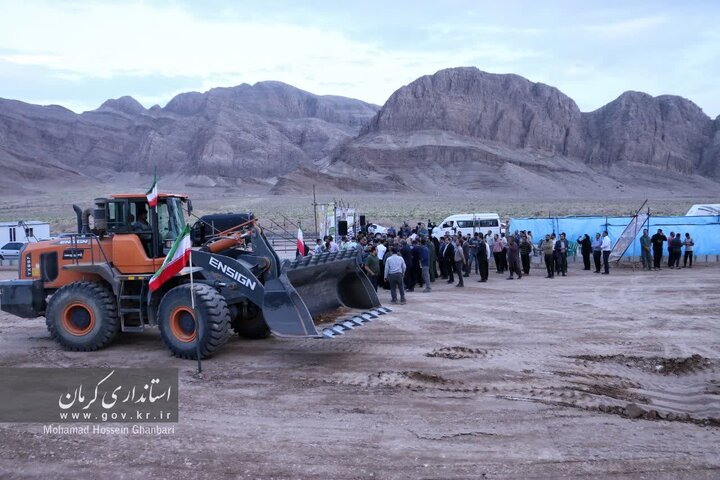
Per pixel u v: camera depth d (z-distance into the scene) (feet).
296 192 506.89
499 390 27.63
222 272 34.60
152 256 37.17
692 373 30.76
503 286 67.46
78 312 36.52
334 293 38.65
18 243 120.57
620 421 23.63
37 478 19.02
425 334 40.29
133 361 33.86
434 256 73.56
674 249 83.20
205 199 459.32
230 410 25.26
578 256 98.58
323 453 20.72
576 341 37.78
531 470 19.34
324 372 31.09
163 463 20.01
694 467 19.52
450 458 20.24
